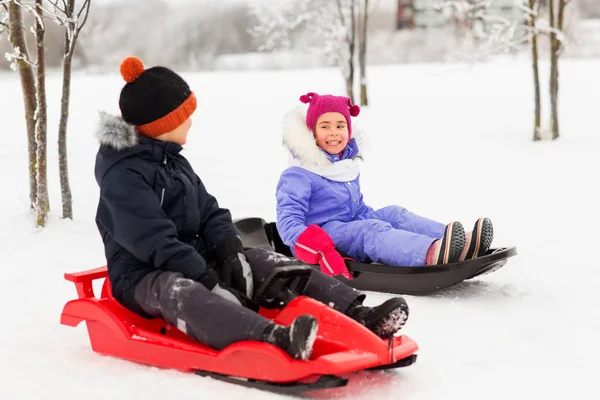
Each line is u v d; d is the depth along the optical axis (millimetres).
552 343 3400
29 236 5387
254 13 14492
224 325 2775
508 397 2791
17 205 6176
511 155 8547
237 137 9852
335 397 2754
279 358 2637
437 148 9008
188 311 2842
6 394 2777
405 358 2936
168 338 2986
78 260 4875
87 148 8820
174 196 3250
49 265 4746
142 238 3020
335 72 18234
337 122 4555
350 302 3057
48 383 2875
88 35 24609
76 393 2768
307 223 4512
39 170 5605
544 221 6012
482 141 9297
